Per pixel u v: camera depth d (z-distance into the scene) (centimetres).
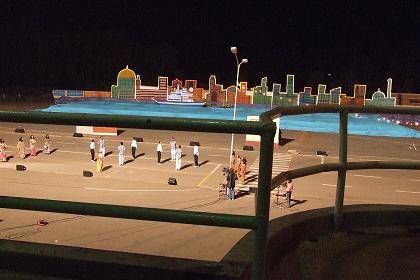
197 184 2895
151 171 3222
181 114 5888
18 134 4497
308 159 3791
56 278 222
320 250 310
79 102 7075
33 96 8506
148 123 197
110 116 198
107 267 216
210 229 1883
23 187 2647
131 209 200
